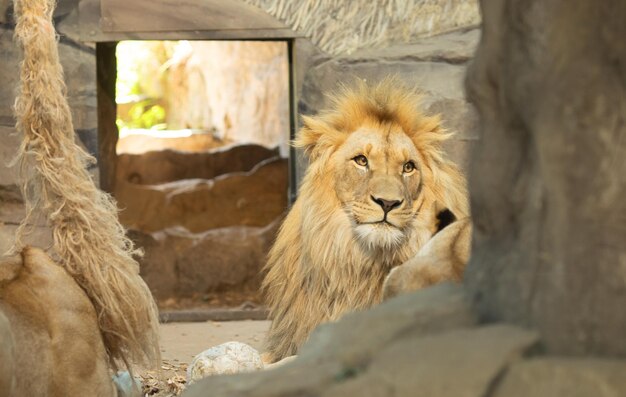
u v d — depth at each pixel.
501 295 2.89
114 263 4.75
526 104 2.86
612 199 2.61
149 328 4.88
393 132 6.18
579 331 2.64
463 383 2.52
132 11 8.91
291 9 9.01
